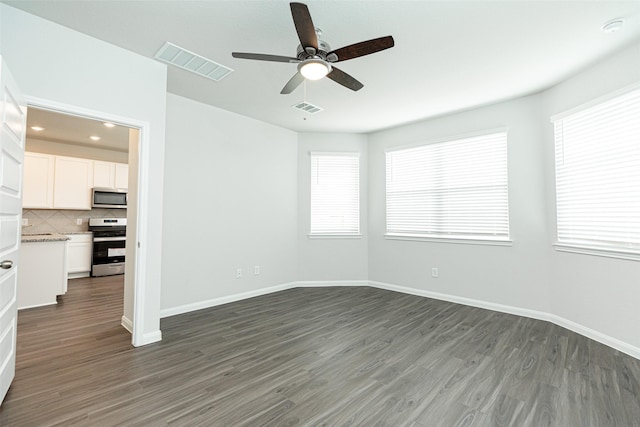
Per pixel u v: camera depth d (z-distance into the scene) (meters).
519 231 3.65
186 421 1.71
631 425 1.69
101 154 6.19
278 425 1.68
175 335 2.98
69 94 2.36
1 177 1.69
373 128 4.94
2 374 1.82
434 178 4.45
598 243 2.86
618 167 2.69
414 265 4.62
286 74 3.12
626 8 2.10
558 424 1.70
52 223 5.70
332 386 2.08
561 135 3.26
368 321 3.41
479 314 3.66
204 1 2.08
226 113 4.16
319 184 5.20
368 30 2.37
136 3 2.10
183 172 3.72
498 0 2.03
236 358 2.50
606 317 2.77
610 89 2.73
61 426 1.66
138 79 2.74
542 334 3.03
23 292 3.84
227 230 4.16
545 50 2.63
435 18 2.22
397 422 1.71
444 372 2.28
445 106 3.93
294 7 1.66
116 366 2.35
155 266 2.84
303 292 4.73
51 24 2.29
